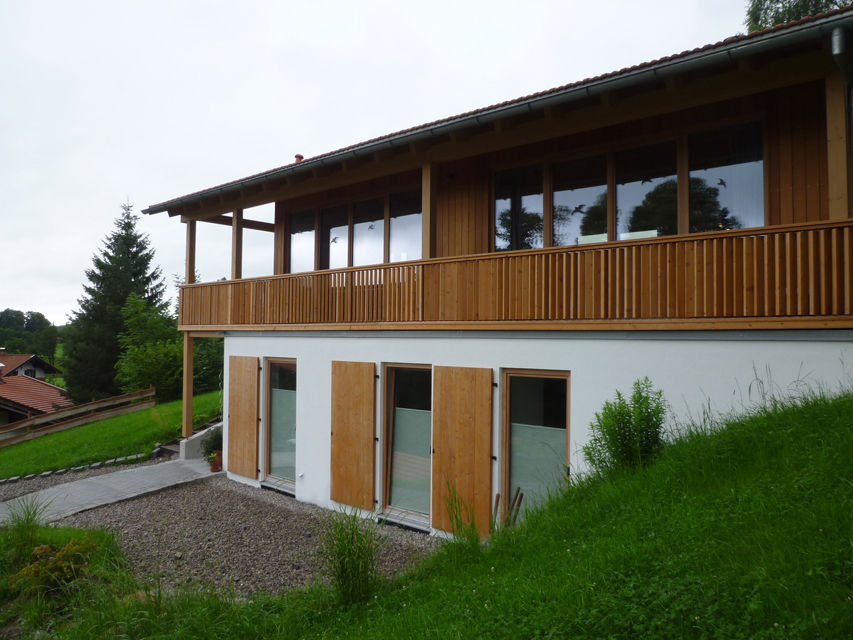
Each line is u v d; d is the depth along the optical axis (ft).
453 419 26.66
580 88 23.58
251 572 23.27
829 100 20.06
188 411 47.62
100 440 54.75
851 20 17.97
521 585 13.30
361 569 17.53
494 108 26.13
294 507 33.06
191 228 46.70
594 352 22.84
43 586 21.91
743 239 19.71
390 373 30.55
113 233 111.65
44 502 36.68
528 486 24.75
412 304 29.04
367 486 30.40
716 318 20.03
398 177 37.78
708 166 25.80
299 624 16.28
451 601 14.12
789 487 13.21
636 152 27.84
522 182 31.65
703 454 16.83
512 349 25.14
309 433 34.35
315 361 34.24
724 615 9.89
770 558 10.89
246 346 39.73
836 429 14.88
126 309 82.79
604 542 13.99
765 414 17.76
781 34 19.21
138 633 16.66
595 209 28.96
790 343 18.76
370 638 13.64
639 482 16.99
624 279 22.17
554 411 24.29
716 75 22.63
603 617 10.77
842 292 17.92
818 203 22.81
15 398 94.53
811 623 8.93
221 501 34.81
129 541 27.86
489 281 26.05
